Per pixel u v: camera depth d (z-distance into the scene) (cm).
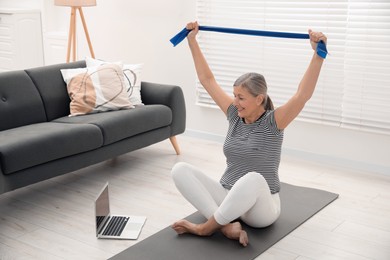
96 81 433
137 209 353
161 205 359
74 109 425
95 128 384
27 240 310
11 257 291
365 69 414
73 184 396
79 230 323
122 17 548
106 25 564
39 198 371
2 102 392
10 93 399
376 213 349
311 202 362
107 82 436
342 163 438
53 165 358
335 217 342
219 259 286
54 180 405
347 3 414
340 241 310
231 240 306
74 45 548
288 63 450
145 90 463
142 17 534
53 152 354
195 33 323
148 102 461
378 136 419
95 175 414
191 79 511
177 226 312
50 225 330
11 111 395
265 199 299
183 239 307
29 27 647
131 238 311
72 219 338
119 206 357
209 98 501
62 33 630
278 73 457
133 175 414
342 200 369
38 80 423
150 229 324
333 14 423
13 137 350
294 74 450
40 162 347
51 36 632
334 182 403
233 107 314
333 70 427
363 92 418
